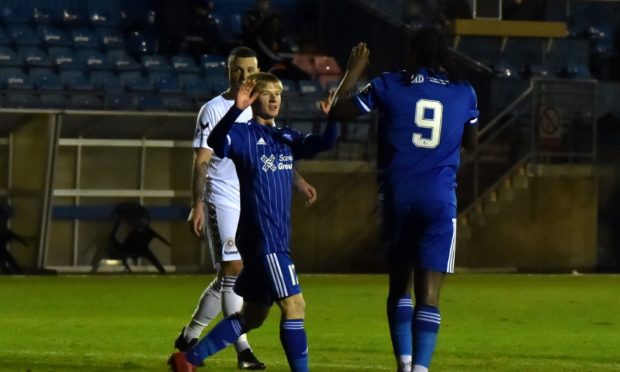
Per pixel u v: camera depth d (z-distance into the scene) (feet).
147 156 221.87
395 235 74.18
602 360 96.94
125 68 249.55
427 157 73.46
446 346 107.04
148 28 265.54
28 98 231.50
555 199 232.12
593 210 233.14
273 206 73.15
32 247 210.18
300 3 276.41
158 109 230.27
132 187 221.46
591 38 271.90
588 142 234.17
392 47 248.93
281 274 72.90
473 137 76.54
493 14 260.62
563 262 232.53
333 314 138.31
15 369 83.41
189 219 85.92
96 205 218.18
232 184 88.12
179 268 222.89
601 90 251.80
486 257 229.45
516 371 88.12
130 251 214.48
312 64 256.93
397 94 73.92
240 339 86.22
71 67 247.91
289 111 231.09
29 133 208.74
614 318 136.36
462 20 256.93
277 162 73.46
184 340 89.92
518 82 241.35
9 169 209.56
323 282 189.06
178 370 76.23
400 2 266.57
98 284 181.06
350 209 225.76
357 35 258.37
